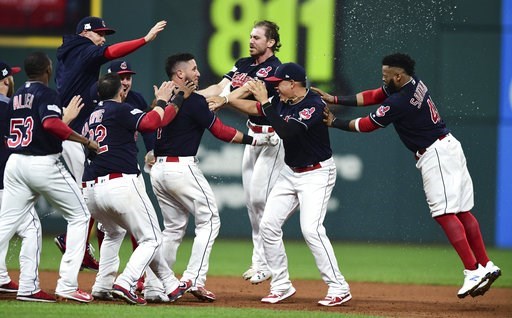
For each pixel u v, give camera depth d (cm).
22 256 2888
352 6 5553
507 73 5638
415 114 3042
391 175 5709
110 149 2819
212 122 2955
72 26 5681
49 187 2794
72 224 2859
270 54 3362
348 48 5550
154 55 5672
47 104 2736
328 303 3011
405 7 5550
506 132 5659
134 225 2841
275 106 3200
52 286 3522
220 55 5650
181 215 3058
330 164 3038
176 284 2973
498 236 5691
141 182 2925
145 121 2794
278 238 3064
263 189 3338
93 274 4016
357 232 5750
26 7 5694
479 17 5609
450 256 5250
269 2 5609
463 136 5672
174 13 5669
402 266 4772
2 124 3092
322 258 3000
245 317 2577
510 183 5675
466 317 2830
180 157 2947
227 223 5769
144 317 2511
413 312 2939
